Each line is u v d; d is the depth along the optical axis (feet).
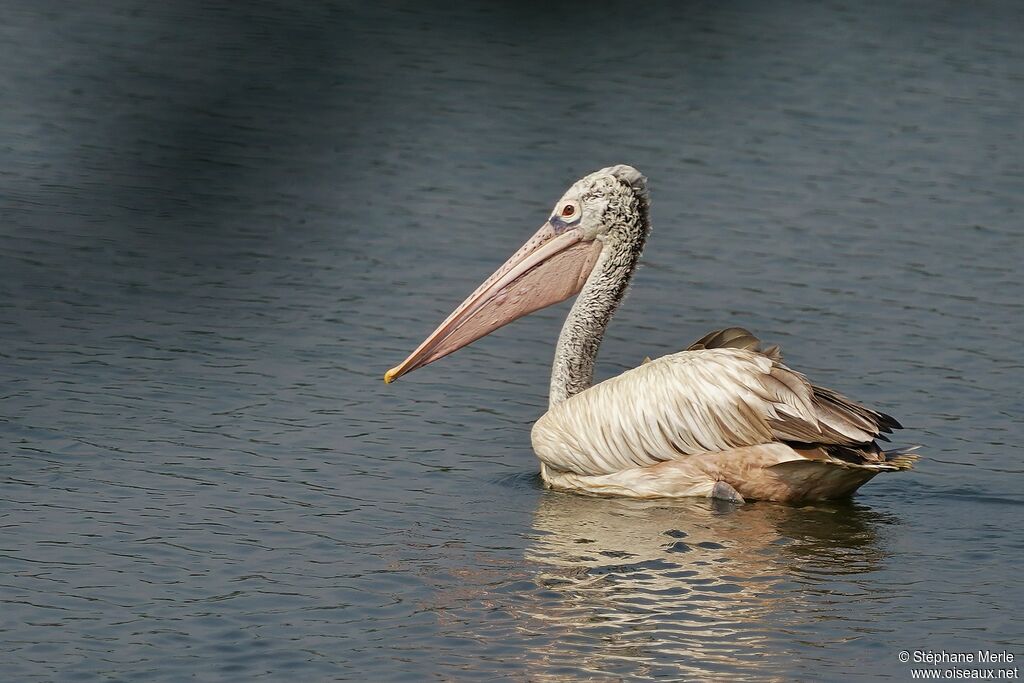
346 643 32.50
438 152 82.64
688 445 42.19
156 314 58.44
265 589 35.29
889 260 67.51
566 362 46.39
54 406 48.21
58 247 66.08
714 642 32.63
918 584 36.06
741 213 73.77
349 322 58.13
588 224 46.47
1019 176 80.69
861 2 119.24
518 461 45.91
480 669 31.30
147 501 40.78
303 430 47.19
